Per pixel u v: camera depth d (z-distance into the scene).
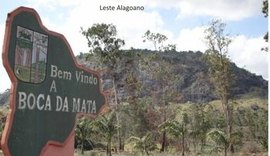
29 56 6.91
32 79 6.97
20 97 6.70
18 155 6.64
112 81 46.22
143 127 48.69
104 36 44.75
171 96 50.84
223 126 40.91
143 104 50.06
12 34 6.53
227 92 41.56
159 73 50.84
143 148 33.38
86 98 8.55
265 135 34.88
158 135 44.91
